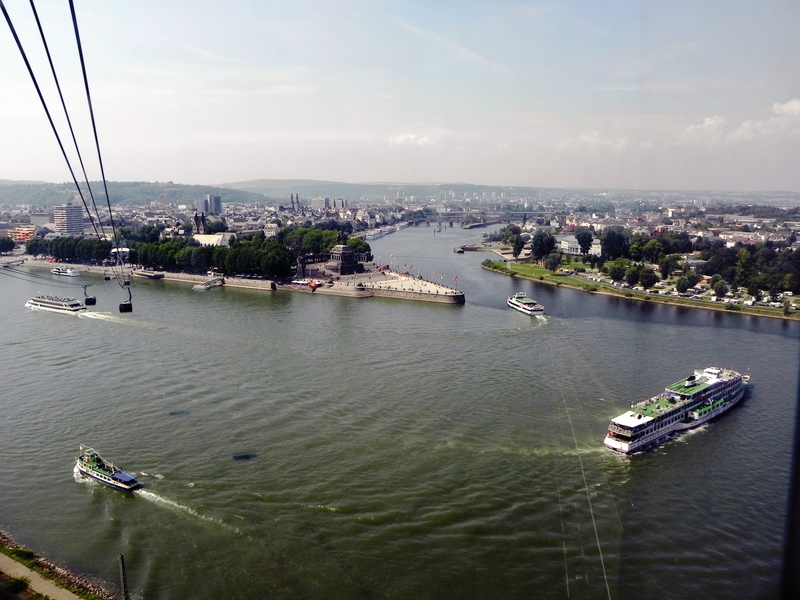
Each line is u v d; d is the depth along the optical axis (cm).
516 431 14112
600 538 9856
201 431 13962
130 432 13912
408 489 11506
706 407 14850
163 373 18138
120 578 9069
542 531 10175
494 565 9344
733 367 18750
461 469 12275
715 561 9219
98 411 15138
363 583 8994
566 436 13875
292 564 9406
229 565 9381
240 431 13962
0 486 11644
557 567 9256
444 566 9338
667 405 14400
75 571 9200
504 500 11138
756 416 14938
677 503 10925
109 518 10588
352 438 13625
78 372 18288
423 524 10394
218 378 17700
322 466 12350
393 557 9550
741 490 11306
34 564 9281
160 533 10169
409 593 8775
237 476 11931
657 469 12325
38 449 13112
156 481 11762
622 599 8425
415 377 17925
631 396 16400
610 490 11425
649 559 9319
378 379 17725
